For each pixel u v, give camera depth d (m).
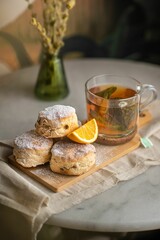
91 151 0.74
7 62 1.15
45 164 0.77
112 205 0.72
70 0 0.90
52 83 0.96
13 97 0.99
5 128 0.88
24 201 0.70
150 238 1.12
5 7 1.08
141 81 1.04
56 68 0.95
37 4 1.13
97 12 1.28
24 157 0.75
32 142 0.75
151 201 0.73
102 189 0.73
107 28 1.32
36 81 0.99
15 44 1.14
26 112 0.94
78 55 1.30
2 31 1.11
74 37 1.27
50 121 0.75
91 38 1.30
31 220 0.69
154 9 1.36
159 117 0.89
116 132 0.80
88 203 0.72
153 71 1.09
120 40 1.36
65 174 0.74
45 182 0.73
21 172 0.76
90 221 0.69
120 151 0.79
